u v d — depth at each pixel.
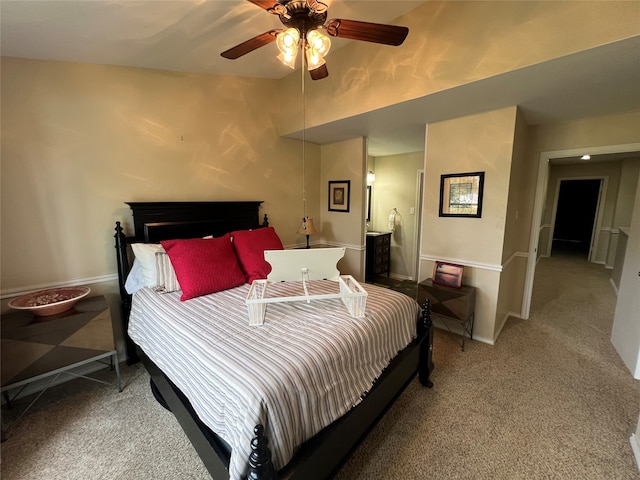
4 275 2.02
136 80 2.48
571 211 9.43
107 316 2.11
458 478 1.46
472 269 2.87
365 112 2.65
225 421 1.13
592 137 2.84
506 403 2.00
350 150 3.81
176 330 1.60
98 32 1.84
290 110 3.41
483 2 1.89
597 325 3.22
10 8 1.48
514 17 1.78
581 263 6.38
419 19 2.19
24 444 1.68
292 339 1.43
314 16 1.45
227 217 3.12
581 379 2.25
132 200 2.54
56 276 2.23
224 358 1.28
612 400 2.01
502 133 2.53
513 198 2.83
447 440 1.69
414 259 4.96
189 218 2.83
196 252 2.25
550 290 4.46
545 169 3.14
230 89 3.09
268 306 1.89
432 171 3.03
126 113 2.45
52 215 2.18
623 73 1.84
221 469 1.14
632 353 2.32
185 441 1.71
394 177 5.06
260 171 3.46
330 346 1.38
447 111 2.61
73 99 2.20
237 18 1.90
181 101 2.75
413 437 1.72
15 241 2.04
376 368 1.64
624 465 1.52
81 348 2.01
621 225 5.80
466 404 1.99
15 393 2.08
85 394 2.12
